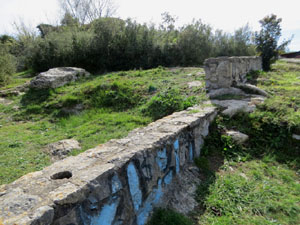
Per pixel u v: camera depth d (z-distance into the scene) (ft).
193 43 35.99
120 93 17.39
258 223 6.12
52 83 21.22
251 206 6.81
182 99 14.47
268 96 13.58
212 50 39.17
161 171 6.86
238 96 14.06
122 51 32.71
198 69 25.32
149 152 6.28
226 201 6.99
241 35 42.06
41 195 4.05
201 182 8.08
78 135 12.14
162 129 8.18
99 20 33.99
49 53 32.89
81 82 23.65
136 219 5.71
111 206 4.89
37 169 8.80
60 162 5.65
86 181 4.42
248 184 7.79
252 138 10.64
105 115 14.85
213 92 14.76
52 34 34.76
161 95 15.24
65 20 48.55
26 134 12.82
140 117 13.94
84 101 17.39
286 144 10.02
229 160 9.46
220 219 6.28
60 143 10.98
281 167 8.97
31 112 16.75
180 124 8.77
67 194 3.99
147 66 32.60
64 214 3.92
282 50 27.63
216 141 10.46
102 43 32.09
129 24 33.68
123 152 5.90
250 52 41.06
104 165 5.12
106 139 11.16
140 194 5.86
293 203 6.83
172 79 20.47
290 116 10.68
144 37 33.04
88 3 51.98
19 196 4.02
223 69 14.70
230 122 11.39
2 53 27.68
